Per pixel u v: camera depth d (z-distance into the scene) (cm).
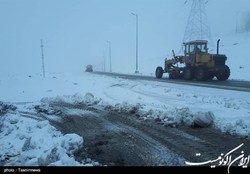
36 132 995
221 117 1184
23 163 699
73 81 3195
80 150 843
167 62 3127
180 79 2927
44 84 2986
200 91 1909
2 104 1675
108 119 1266
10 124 1128
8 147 850
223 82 2411
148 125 1123
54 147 786
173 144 874
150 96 1853
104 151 834
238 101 1496
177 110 1212
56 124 1210
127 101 1641
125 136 980
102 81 3084
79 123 1213
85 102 1761
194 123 1069
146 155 786
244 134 945
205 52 2708
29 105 1708
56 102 1833
